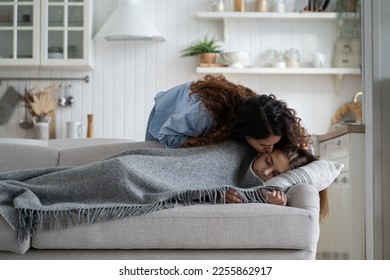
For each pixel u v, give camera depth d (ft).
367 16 10.96
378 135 10.54
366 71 10.94
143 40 16.88
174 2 16.97
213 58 16.34
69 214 6.36
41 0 15.96
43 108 16.53
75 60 15.88
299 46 16.92
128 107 16.87
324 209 7.91
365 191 10.78
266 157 7.72
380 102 10.61
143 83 16.90
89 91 16.87
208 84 7.89
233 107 7.74
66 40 15.89
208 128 7.78
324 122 16.83
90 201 6.90
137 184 6.97
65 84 16.87
